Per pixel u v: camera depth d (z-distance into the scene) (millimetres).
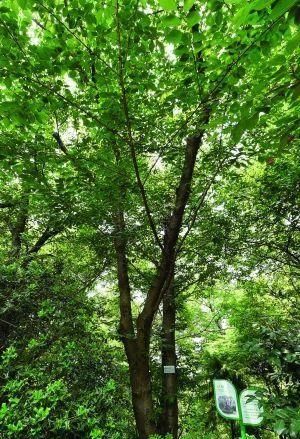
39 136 4820
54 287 4891
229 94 3600
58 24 3805
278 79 1808
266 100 1823
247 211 8742
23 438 2984
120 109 4254
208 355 9977
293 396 3076
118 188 5215
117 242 6773
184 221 7770
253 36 2979
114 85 4766
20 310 4379
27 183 4969
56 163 5008
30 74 3984
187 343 11766
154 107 4703
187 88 4215
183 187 6008
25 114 3955
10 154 4434
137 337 6133
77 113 4711
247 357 8000
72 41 4293
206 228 8398
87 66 4145
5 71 3857
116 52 4219
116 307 9391
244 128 1783
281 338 3359
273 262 9438
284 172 7145
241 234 8383
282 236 8336
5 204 6926
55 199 5203
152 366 9172
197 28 3080
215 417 9680
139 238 6801
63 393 3293
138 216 6719
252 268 9391
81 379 4078
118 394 4688
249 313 9164
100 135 4957
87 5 3568
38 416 2938
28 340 4250
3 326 4426
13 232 7578
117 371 4770
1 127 4863
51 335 4297
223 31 3275
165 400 8719
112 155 5367
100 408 3719
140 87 4309
